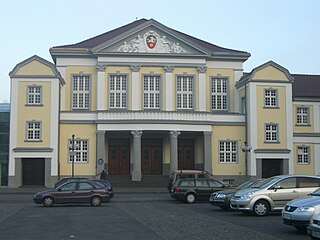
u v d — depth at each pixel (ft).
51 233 55.01
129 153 174.50
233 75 179.11
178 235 52.75
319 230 44.27
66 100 171.42
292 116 171.53
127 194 141.18
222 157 170.81
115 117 164.45
